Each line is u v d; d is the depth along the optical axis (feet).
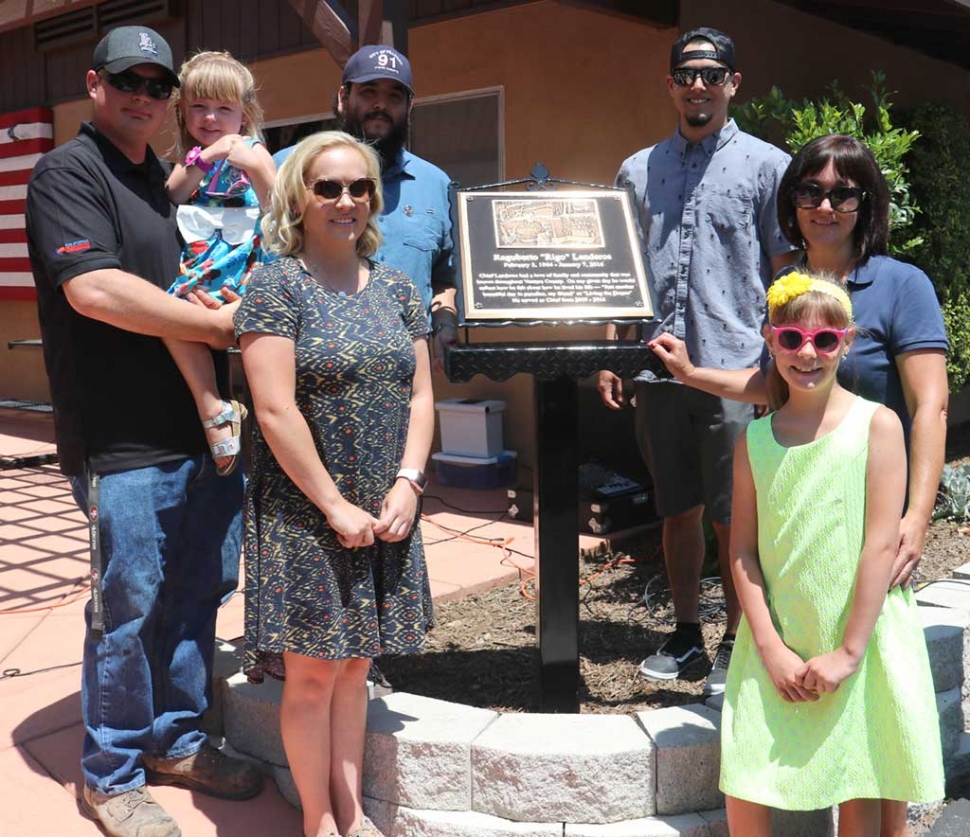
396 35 16.38
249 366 8.70
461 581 16.15
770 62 21.50
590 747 9.56
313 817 9.34
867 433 8.39
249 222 10.12
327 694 9.24
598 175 21.18
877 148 17.42
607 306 10.61
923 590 13.32
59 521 20.51
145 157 9.93
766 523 8.75
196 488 10.33
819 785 8.39
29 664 13.17
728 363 11.87
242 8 27.30
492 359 10.29
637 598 15.78
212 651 10.84
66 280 9.11
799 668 8.44
